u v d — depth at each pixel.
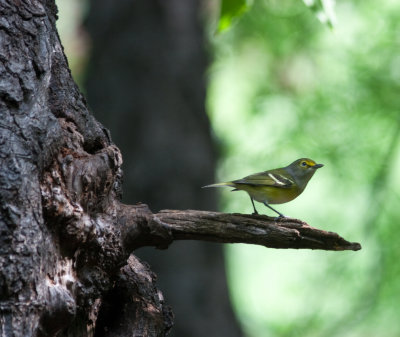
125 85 13.39
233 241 6.24
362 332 16.17
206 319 13.22
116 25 13.52
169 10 13.55
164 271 13.24
